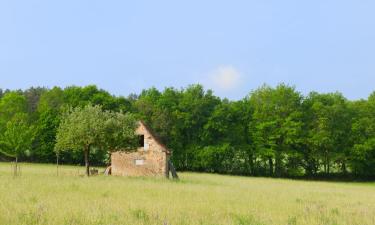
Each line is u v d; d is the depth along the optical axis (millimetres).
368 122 85875
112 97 103938
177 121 98500
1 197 21078
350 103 91500
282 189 42844
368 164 85750
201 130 97812
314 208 21641
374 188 60062
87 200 21016
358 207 24359
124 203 20359
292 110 90875
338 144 87438
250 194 31438
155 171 59344
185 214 17000
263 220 16297
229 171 96062
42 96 110625
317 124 88250
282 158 89875
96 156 93875
